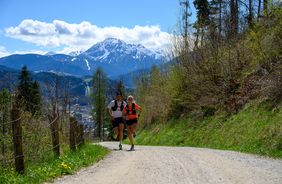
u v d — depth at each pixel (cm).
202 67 2994
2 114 1198
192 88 3175
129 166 1123
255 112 2092
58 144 1307
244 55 2742
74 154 1405
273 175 926
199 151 1583
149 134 3878
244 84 2558
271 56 2367
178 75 3400
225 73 2773
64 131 1923
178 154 1432
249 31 2689
